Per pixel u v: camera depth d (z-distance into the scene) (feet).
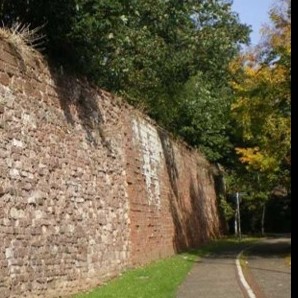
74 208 44.70
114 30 47.01
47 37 43.88
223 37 91.86
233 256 80.74
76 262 44.32
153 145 76.54
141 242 64.90
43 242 38.63
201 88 105.70
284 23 75.72
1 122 34.14
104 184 52.80
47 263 39.01
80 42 45.65
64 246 42.16
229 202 152.97
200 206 114.11
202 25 94.68
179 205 91.61
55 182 41.32
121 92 67.00
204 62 90.48
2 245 33.12
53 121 41.93
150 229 69.92
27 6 42.39
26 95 37.78
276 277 54.34
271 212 181.16
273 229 181.47
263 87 76.54
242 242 120.47
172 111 99.40
